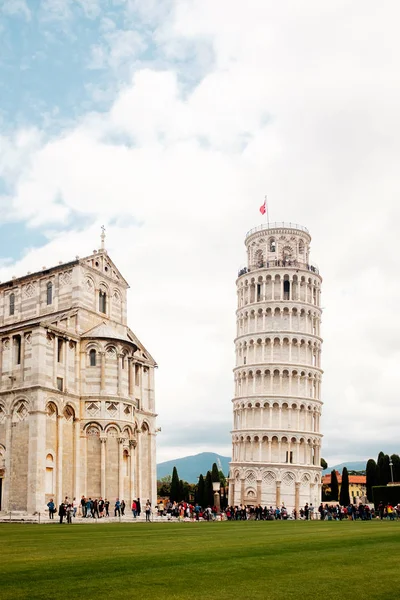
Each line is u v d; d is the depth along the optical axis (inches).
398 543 1304.1
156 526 2150.6
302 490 5123.0
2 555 1026.1
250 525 2427.4
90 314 3253.0
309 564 914.7
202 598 655.1
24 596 656.4
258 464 5147.6
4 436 2842.0
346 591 698.2
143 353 3624.5
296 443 5201.8
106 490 2952.8
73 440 2972.4
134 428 3179.1
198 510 3376.0
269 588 711.7
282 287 5506.9
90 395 3026.6
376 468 6141.7
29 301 3373.5
